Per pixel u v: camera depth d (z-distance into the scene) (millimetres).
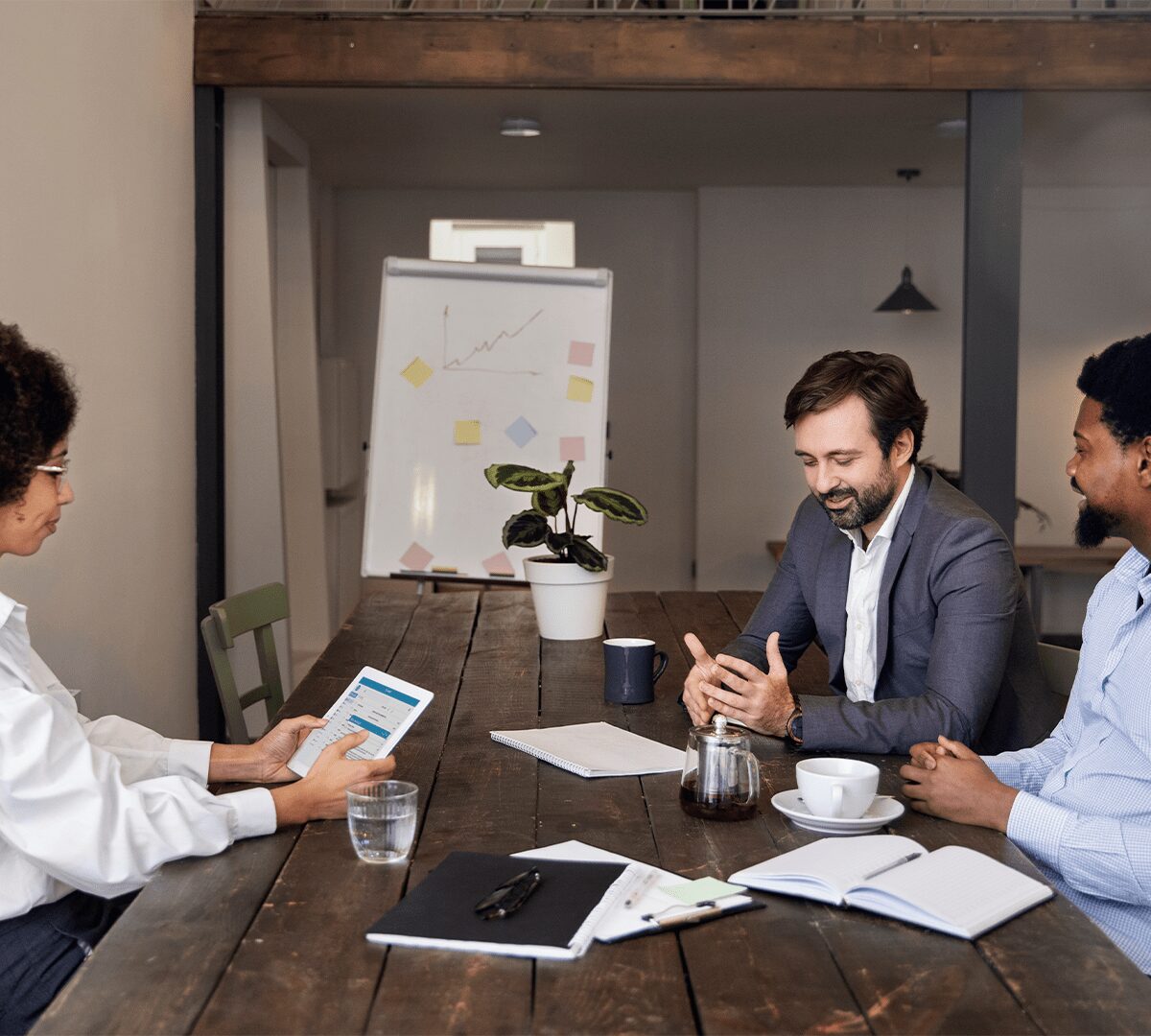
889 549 2096
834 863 1385
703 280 7012
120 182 3775
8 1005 1605
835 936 1260
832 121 5336
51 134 3199
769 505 7109
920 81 4504
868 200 6953
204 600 4773
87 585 3451
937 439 7027
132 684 3900
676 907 1308
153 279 4133
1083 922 1301
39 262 3121
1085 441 1624
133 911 1330
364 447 7188
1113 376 1584
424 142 5758
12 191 2951
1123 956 1218
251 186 4918
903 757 1905
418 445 4383
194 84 4594
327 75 4539
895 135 5609
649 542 7328
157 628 4203
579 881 1365
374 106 5062
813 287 7000
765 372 7051
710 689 1979
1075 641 6953
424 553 4332
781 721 1943
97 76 3559
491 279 4434
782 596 2447
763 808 1671
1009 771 1842
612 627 3088
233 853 1510
